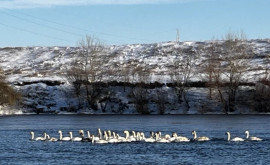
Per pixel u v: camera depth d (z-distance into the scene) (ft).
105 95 541.34
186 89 538.88
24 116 505.25
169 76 569.64
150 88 542.98
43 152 246.47
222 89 520.42
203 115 498.28
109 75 558.56
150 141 281.13
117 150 250.16
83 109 542.16
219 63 533.55
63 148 258.78
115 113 531.91
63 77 591.78
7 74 653.30
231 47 528.22
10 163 218.79
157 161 220.02
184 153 240.12
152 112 526.16
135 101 530.68
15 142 285.23
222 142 277.85
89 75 546.26
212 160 222.07
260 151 244.83
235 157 228.84
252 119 442.91
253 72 572.92
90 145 269.44
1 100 529.45
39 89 562.66
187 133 331.36
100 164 215.10
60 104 547.49
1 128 378.73
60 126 394.52
